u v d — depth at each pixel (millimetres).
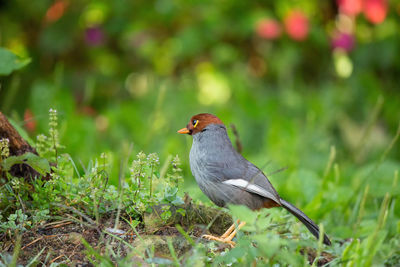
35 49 14977
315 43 14992
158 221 6605
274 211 7742
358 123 14406
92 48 15523
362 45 14766
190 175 10359
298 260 5535
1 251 5949
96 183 6777
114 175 8047
